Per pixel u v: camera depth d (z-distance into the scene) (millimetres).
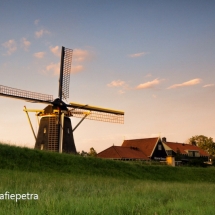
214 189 20891
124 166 37125
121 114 44344
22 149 30734
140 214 10508
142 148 62031
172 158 50281
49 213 9469
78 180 21453
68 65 42125
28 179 18203
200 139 98750
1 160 26594
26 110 40094
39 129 39719
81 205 10320
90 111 41750
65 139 38781
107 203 11320
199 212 10562
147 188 17766
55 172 27547
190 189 19188
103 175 31609
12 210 9648
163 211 10891
